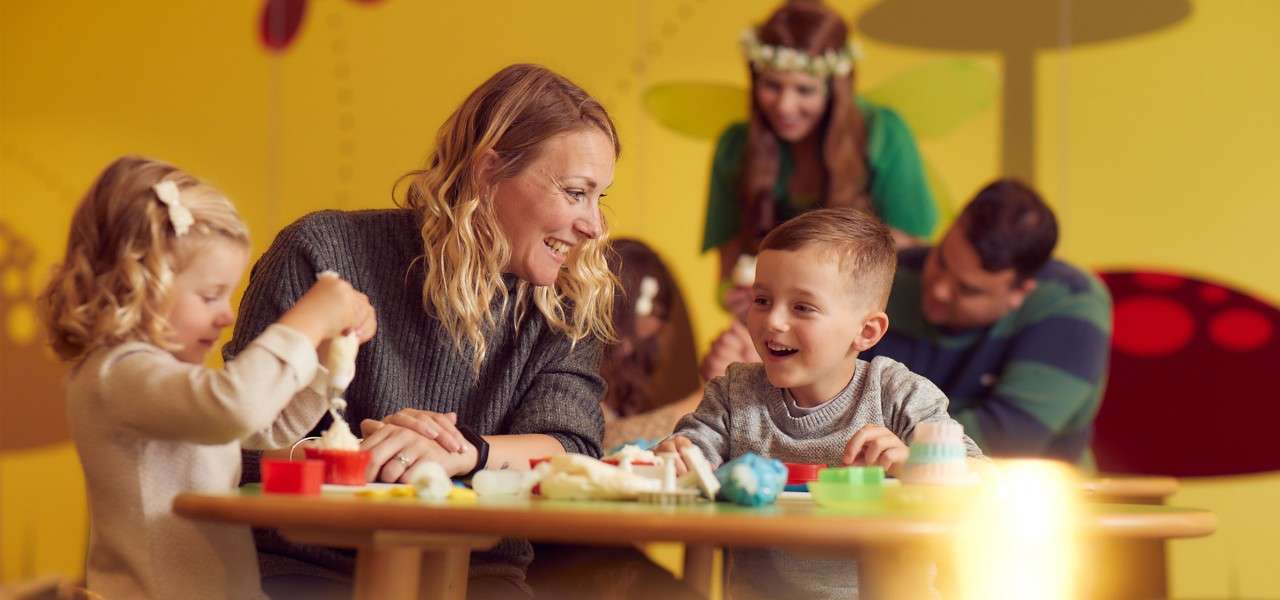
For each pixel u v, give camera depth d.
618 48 3.76
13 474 3.95
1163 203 3.53
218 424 1.20
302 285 1.72
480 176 1.72
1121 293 3.52
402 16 3.87
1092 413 3.40
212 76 3.96
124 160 1.38
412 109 3.86
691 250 3.68
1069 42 3.58
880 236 1.72
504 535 0.96
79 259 1.32
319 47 3.91
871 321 1.70
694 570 2.31
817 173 3.61
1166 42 3.54
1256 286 3.49
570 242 1.74
